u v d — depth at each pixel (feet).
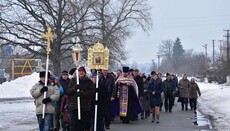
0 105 85.20
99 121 40.70
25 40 149.89
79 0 156.56
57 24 149.69
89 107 33.88
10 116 63.87
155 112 57.77
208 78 284.61
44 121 34.86
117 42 166.81
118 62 168.76
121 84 56.29
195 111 77.10
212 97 116.98
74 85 33.78
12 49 165.89
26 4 146.92
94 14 158.40
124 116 55.77
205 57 394.11
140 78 59.31
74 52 37.70
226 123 56.75
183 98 79.71
